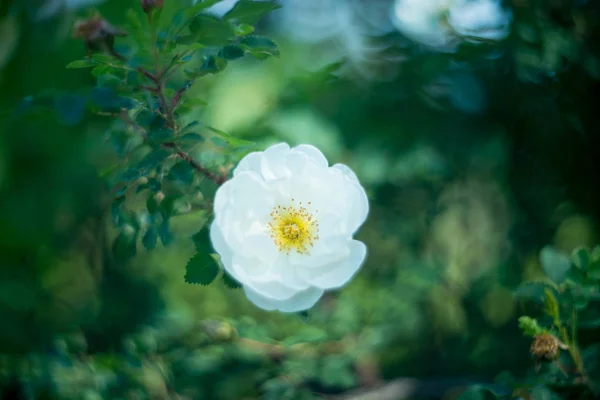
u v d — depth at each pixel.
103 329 0.62
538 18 0.57
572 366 0.44
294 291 0.39
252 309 0.61
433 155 0.61
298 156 0.40
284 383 0.51
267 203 0.40
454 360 0.63
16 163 0.70
